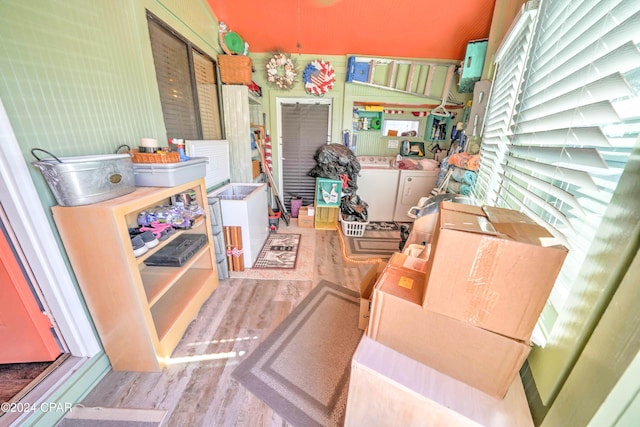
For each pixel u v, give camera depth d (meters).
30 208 1.02
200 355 1.46
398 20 2.72
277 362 1.42
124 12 1.48
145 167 1.41
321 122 3.76
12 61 0.95
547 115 1.01
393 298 0.88
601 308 0.57
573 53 0.89
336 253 2.82
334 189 3.41
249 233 2.38
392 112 3.66
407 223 3.80
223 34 2.69
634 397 0.49
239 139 2.95
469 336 0.80
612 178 0.71
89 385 1.25
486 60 2.46
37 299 1.16
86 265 1.16
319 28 2.89
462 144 3.20
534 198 1.00
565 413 0.62
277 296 2.03
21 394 1.08
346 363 1.43
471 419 0.72
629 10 0.64
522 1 1.98
